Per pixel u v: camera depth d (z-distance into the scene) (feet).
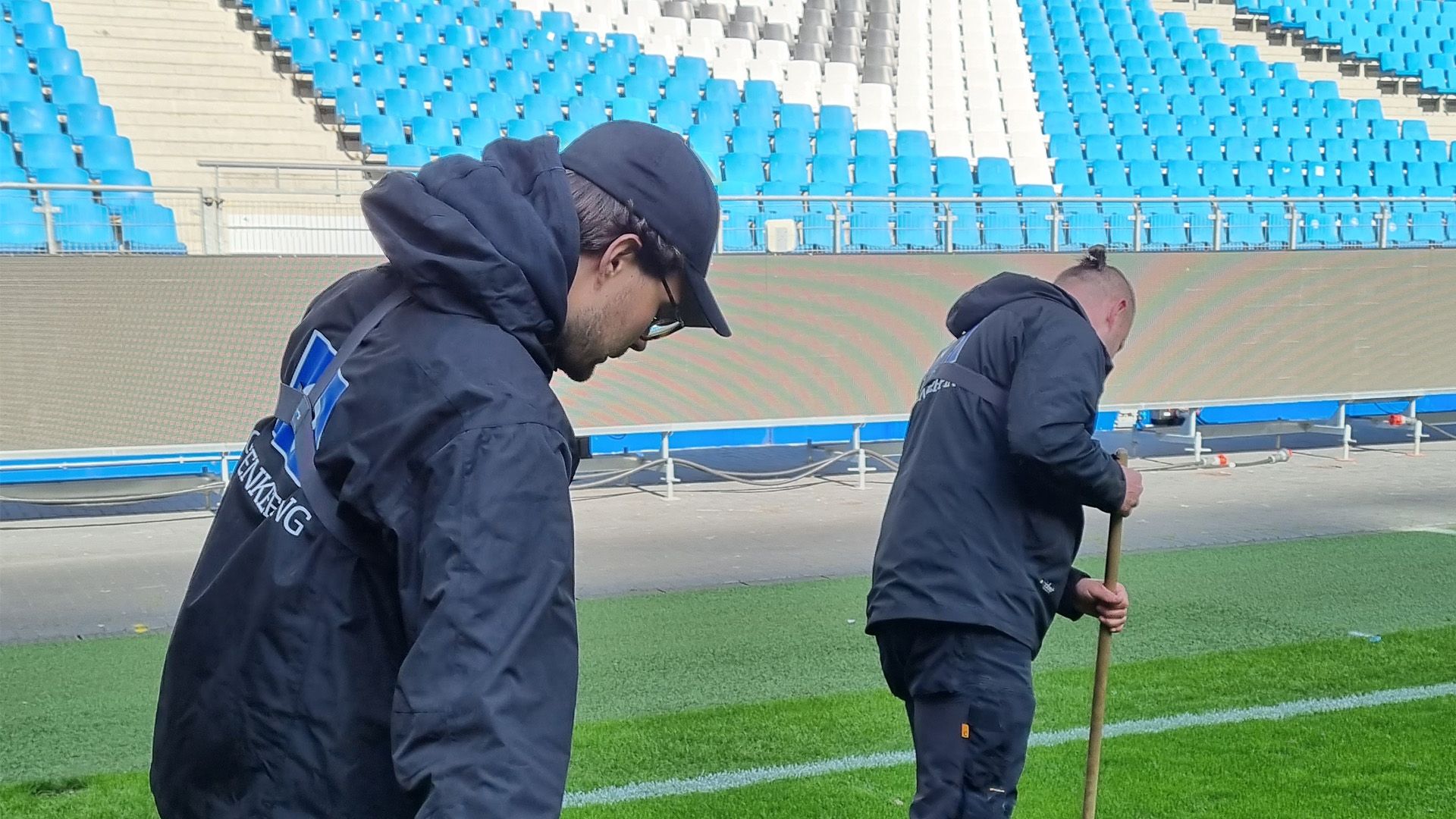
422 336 4.80
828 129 61.93
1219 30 84.64
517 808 4.26
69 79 49.60
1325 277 40.78
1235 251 39.68
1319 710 17.39
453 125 54.85
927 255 36.17
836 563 27.07
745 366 34.88
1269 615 22.68
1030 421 9.97
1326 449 44.96
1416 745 16.01
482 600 4.43
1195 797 14.37
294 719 4.83
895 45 73.97
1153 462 41.86
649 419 34.32
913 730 10.79
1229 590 24.57
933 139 64.28
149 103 52.11
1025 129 68.33
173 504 34.99
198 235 35.63
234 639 4.94
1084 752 15.79
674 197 5.27
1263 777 14.96
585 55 64.75
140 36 55.16
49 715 17.21
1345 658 19.88
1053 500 10.53
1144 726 16.76
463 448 4.57
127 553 28.53
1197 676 19.01
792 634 21.47
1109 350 11.33
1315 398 41.11
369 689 4.84
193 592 5.18
